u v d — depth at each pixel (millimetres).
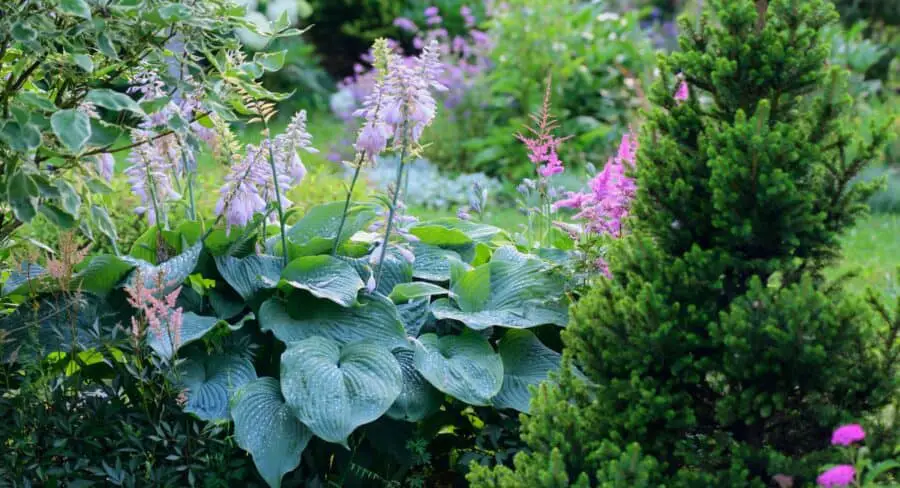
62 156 3018
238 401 3100
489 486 2635
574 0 12289
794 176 2383
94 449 3070
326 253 3660
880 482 2291
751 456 2355
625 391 2422
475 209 4270
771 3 2479
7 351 3191
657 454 2461
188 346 3332
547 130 4020
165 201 3674
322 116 11320
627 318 2473
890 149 8898
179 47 3068
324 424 3043
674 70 2586
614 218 3484
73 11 2615
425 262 3830
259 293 3465
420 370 3232
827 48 2430
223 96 3207
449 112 9719
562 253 3898
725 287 2494
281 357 3150
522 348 3547
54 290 3293
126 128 3133
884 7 12422
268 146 3357
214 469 3051
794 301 2266
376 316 3391
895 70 11109
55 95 3258
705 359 2357
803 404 2381
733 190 2357
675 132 2557
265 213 3531
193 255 3391
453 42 12133
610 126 9602
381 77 3303
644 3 13867
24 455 3021
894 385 2299
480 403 3246
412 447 3293
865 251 6750
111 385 3176
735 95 2492
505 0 10883
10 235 3318
